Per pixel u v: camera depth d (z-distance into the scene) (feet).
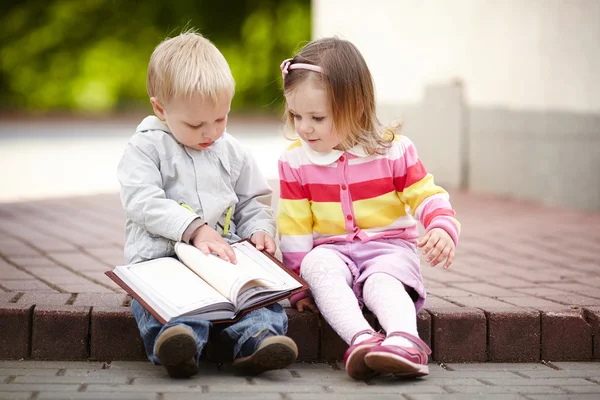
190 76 11.16
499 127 27.17
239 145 12.66
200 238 11.34
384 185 12.19
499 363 12.30
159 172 11.82
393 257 11.79
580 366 12.12
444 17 28.99
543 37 25.48
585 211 24.08
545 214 23.34
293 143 12.50
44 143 44.50
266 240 12.15
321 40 12.08
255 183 12.71
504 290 14.08
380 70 32.12
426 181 12.16
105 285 13.80
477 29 27.76
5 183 29.22
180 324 10.35
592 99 24.06
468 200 26.02
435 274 15.47
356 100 11.74
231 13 77.00
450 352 12.25
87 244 17.80
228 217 12.20
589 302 13.16
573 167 24.70
